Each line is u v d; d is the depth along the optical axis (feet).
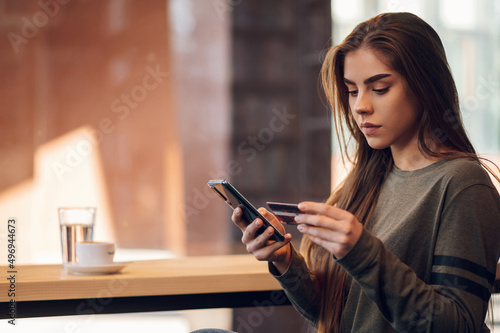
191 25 17.39
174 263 6.21
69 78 18.13
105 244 5.35
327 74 5.11
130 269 5.67
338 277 4.83
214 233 17.63
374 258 3.80
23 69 17.51
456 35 20.68
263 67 17.47
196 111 17.43
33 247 17.40
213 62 17.33
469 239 4.01
